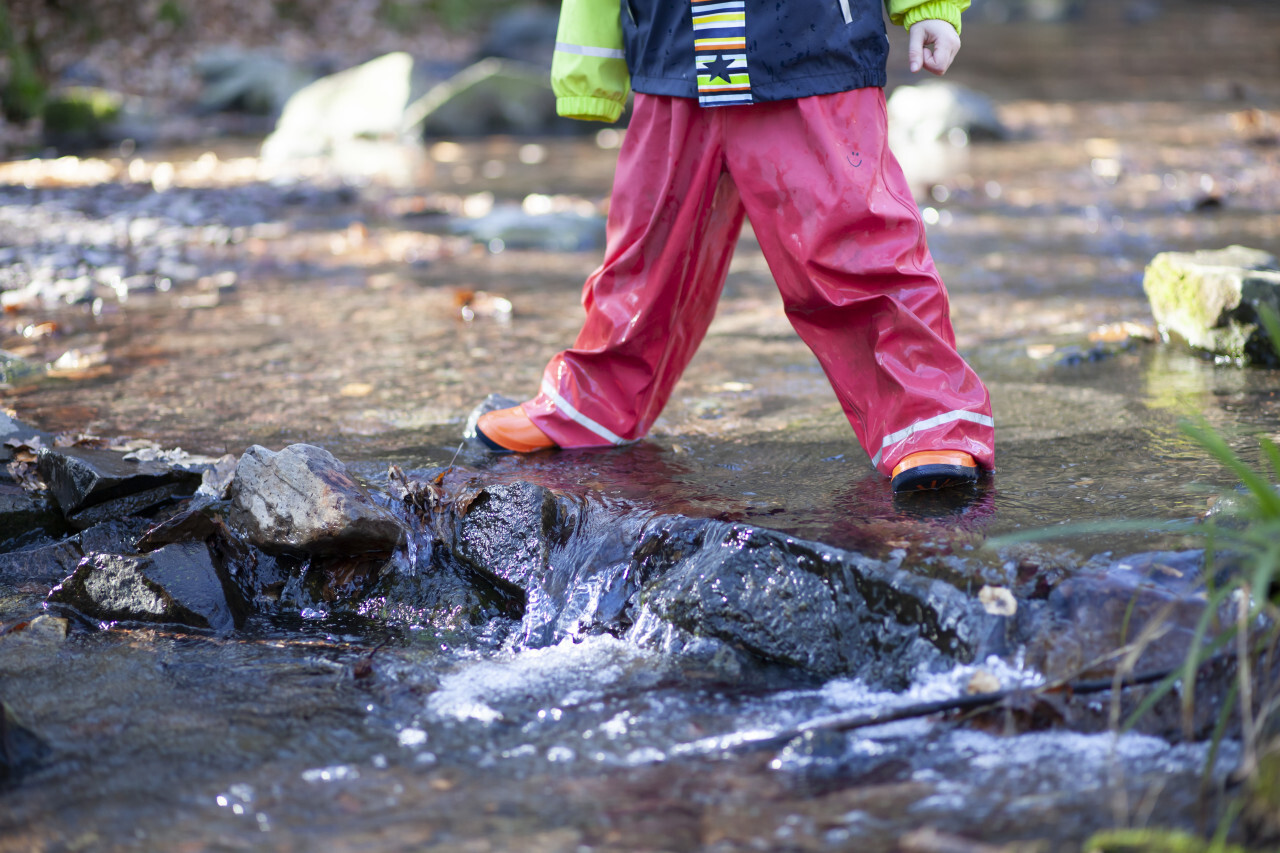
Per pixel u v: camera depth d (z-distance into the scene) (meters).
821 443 3.33
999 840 1.74
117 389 4.17
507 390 4.09
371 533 2.82
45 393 4.13
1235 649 2.04
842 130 2.77
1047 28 26.05
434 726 2.20
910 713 2.11
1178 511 2.57
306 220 7.94
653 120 2.91
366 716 2.25
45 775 2.04
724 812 1.86
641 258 3.05
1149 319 4.74
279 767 2.05
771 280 6.05
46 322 5.20
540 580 2.75
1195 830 1.74
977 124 11.65
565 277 6.21
